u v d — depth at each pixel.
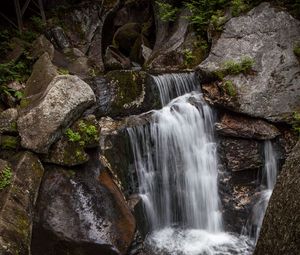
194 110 6.94
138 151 6.32
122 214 5.25
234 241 6.16
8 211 4.35
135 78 7.00
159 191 6.51
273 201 3.32
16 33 10.27
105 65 11.16
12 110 5.67
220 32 7.88
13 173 4.82
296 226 2.95
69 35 12.21
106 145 5.93
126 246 4.96
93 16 12.75
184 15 9.60
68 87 5.60
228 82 6.87
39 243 4.52
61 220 4.79
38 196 4.94
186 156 6.73
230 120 6.80
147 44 11.47
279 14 7.59
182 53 8.57
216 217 6.51
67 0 13.18
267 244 3.25
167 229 6.46
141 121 6.46
